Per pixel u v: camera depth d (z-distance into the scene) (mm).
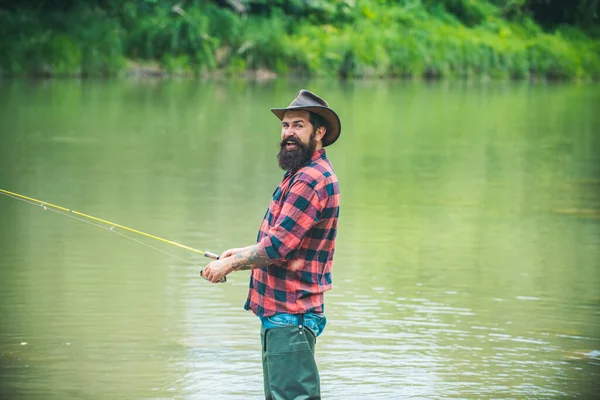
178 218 13352
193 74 42188
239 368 7637
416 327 8820
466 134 24953
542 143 23344
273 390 6008
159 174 17234
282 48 44125
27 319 8820
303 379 5980
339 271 10844
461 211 14609
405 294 9922
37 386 7188
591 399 7102
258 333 8555
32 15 41375
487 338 8523
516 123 27781
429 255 11703
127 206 14211
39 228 12641
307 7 48438
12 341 8211
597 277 10750
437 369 7695
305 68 44156
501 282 10477
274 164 18609
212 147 20922
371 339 8438
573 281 10570
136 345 8148
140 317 8938
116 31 41594
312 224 5879
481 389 7285
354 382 7383
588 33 56656
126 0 43781
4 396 6984
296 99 5992
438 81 45312
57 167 17859
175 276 10406
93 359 7812
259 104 30516
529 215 14359
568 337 8594
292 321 5953
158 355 7895
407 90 38844
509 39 51656
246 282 10289
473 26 54188
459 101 34562
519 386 7359
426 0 53719
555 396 7156
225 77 42281
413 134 24703
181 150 20375
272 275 5973
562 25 55906
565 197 15961
